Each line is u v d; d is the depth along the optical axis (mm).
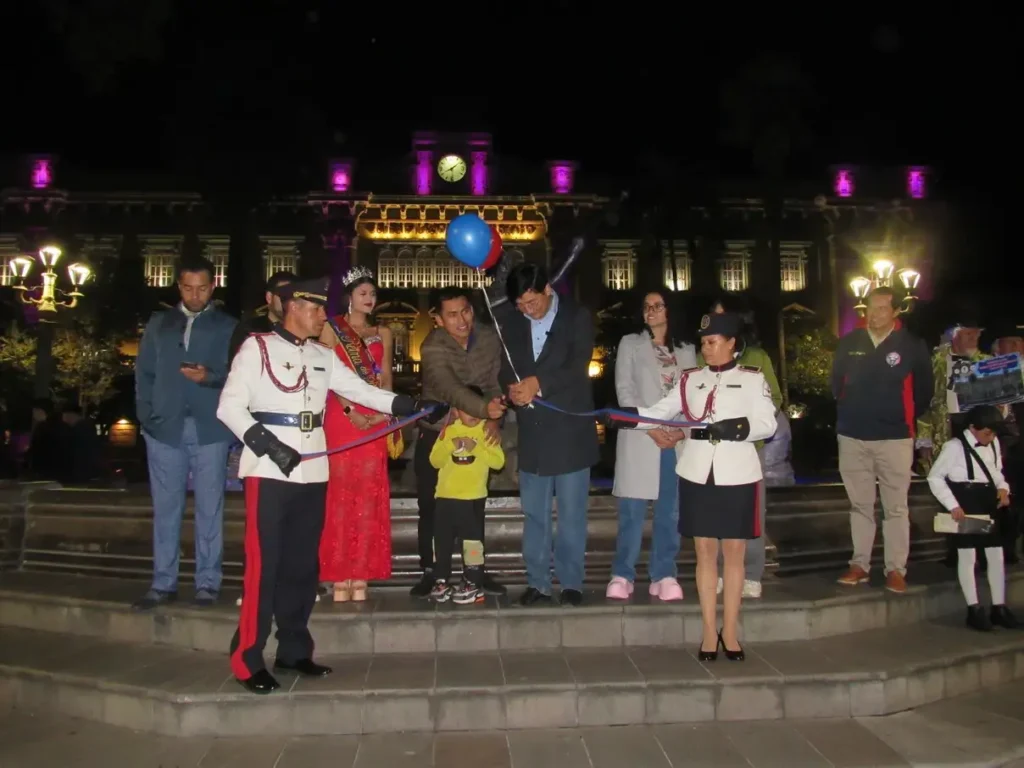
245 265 36781
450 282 37906
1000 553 5938
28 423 29734
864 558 6258
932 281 38188
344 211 36781
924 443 7527
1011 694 5230
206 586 5676
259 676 4629
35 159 37219
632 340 6043
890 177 39812
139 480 19016
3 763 4273
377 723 4586
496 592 5879
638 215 38281
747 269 38562
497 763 4199
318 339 5547
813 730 4617
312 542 4906
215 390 5676
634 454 5719
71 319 31828
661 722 4695
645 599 5680
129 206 37125
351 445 5016
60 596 5914
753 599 5672
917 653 5254
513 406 5562
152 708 4633
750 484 5043
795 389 35344
